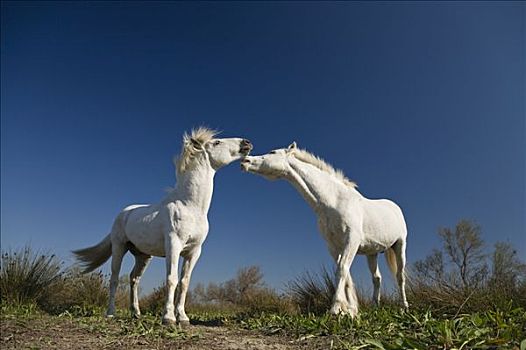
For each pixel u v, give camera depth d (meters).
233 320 6.49
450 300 6.11
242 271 17.75
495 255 7.29
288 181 6.47
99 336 4.61
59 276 8.41
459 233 13.09
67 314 6.72
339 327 4.64
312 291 8.24
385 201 7.42
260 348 4.05
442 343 3.25
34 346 4.06
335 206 6.30
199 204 5.95
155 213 6.17
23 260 8.09
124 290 9.97
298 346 4.14
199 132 6.14
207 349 3.99
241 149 6.28
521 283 6.14
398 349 3.05
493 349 3.14
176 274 5.67
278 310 8.15
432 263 8.40
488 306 5.53
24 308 7.12
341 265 6.11
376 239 6.71
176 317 5.88
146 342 4.29
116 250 6.83
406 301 7.14
